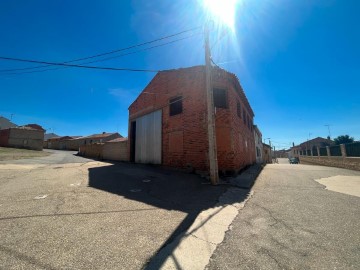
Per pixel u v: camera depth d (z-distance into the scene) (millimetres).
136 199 6410
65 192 7035
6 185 8164
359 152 16844
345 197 6727
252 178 10773
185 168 12383
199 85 12445
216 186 8633
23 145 42281
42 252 3186
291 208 5555
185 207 5730
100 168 13961
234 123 13102
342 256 3139
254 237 3816
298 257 3121
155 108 15344
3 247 3312
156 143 15031
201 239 3748
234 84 14336
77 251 3244
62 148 65125
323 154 25312
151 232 4020
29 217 4652
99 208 5410
